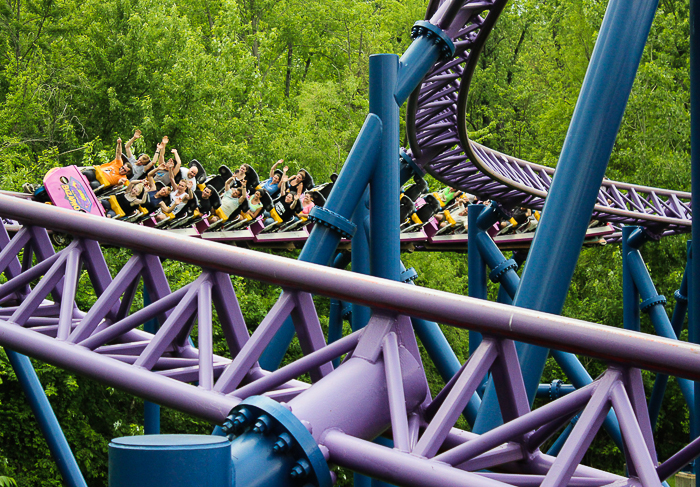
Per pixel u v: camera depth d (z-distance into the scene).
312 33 40.22
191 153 25.19
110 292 5.12
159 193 12.17
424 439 3.49
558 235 5.13
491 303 3.53
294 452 3.33
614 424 9.15
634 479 3.22
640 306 13.02
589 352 3.27
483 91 42.97
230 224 12.97
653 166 28.36
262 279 4.35
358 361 3.92
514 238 17.77
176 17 28.45
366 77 37.12
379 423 3.85
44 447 18.52
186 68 26.20
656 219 14.60
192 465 2.75
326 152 29.09
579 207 5.15
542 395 11.31
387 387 3.79
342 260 14.22
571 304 31.61
